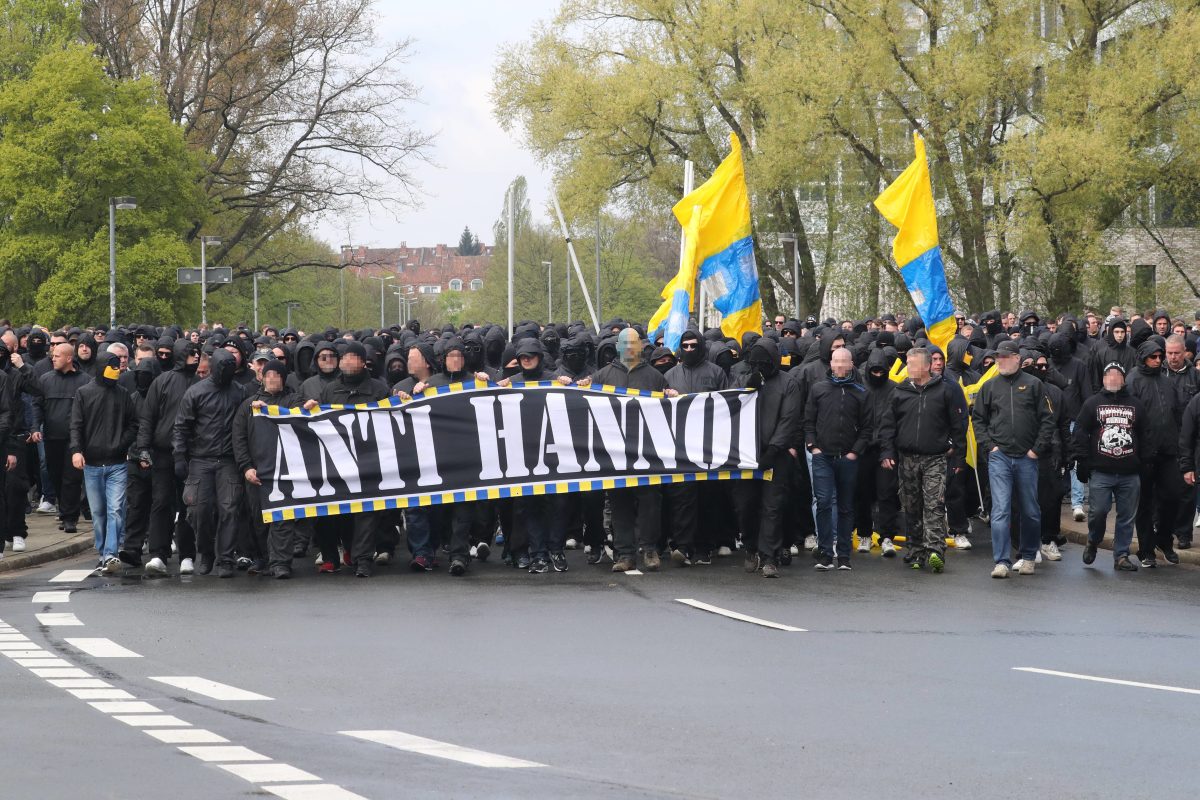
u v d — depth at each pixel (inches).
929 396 562.9
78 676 358.6
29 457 759.7
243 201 2240.4
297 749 281.7
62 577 552.1
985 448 560.1
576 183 1786.4
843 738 294.5
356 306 4552.2
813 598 494.9
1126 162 1465.3
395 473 554.3
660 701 330.6
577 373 661.3
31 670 366.6
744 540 562.3
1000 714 317.7
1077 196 1530.5
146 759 272.4
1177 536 608.1
